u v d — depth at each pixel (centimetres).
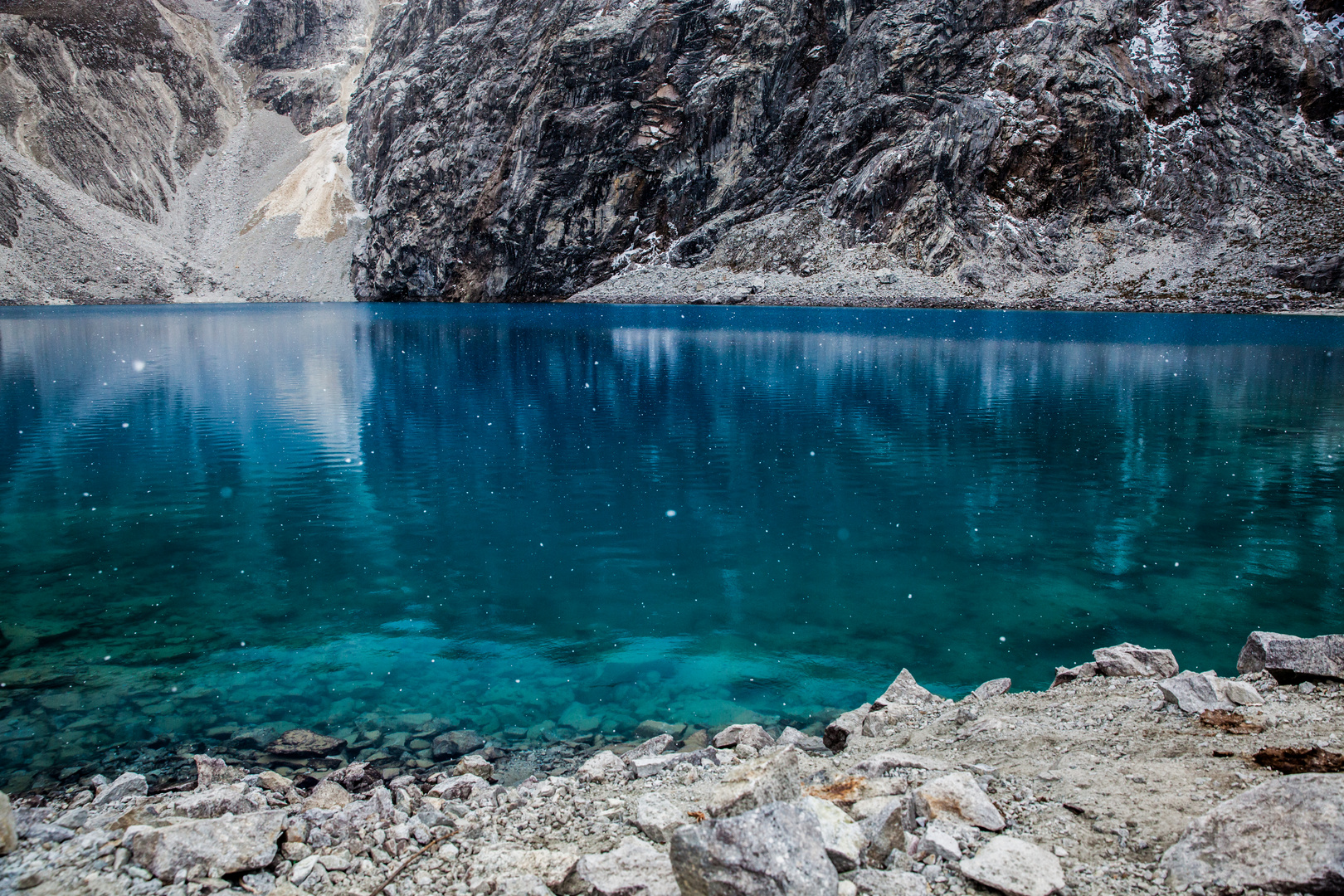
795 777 267
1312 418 1473
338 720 488
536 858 268
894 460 1167
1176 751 303
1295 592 680
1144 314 4866
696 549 805
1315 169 5441
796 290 5975
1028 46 5950
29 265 6216
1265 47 5747
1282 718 311
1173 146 5700
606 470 1109
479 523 885
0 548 802
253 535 845
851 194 6219
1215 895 200
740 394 1798
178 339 3175
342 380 2028
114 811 344
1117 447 1241
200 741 459
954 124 5994
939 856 237
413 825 321
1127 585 703
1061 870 220
